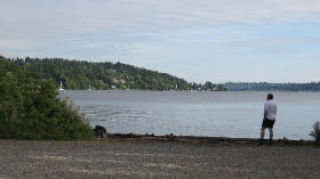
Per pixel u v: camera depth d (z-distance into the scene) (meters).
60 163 11.30
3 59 20.14
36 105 18.16
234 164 11.48
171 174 9.97
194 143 16.27
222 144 16.06
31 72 19.98
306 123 40.22
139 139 17.44
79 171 10.22
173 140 17.12
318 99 132.75
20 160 11.70
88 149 14.16
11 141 16.08
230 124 38.59
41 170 10.29
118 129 33.00
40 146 14.77
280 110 65.12
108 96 137.12
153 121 40.66
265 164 11.53
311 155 13.29
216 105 81.88
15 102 17.86
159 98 125.75
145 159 12.14
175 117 46.59
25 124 17.20
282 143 16.47
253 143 16.48
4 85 18.08
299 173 10.29
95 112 53.16
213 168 10.83
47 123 17.36
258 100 118.12
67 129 17.45
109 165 11.09
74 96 129.38
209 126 36.56
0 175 9.62
